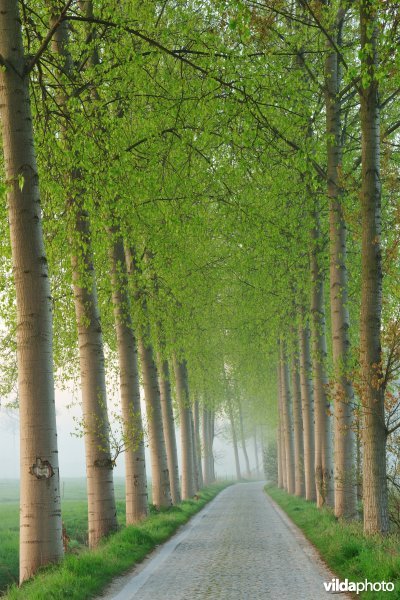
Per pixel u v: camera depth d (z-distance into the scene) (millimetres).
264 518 26031
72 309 18625
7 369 23266
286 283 25609
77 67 15594
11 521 34156
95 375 16953
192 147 14969
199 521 25406
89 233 16000
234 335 35375
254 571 12578
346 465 18797
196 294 26156
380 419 13664
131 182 14844
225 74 13227
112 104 16500
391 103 21656
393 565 10117
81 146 13539
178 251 19594
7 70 11836
